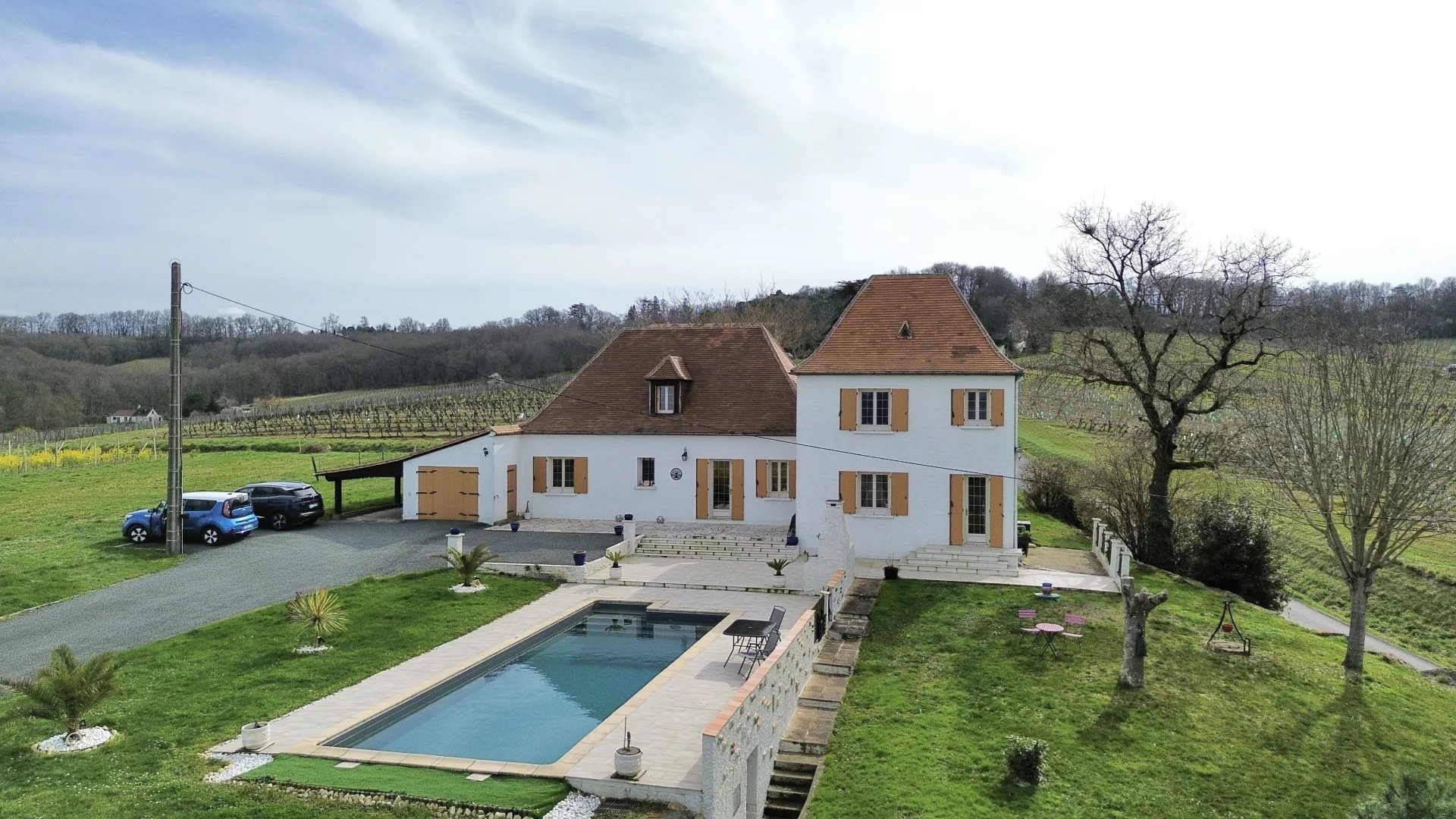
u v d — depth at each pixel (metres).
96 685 15.70
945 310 31.52
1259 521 35.12
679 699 17.75
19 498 42.00
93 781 13.78
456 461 36.19
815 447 31.02
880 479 30.94
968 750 17.53
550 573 28.12
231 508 31.92
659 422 36.12
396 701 17.41
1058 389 69.94
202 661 19.69
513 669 20.66
